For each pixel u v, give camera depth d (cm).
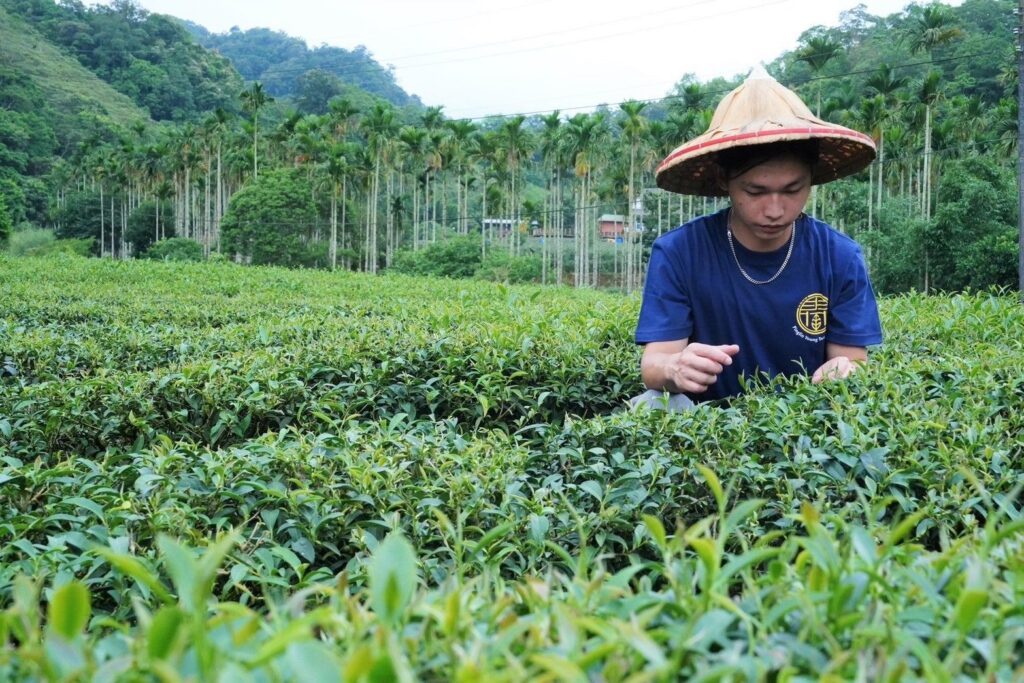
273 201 6006
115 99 12269
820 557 123
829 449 289
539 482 328
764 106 344
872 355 449
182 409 472
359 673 86
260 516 280
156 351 702
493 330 555
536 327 575
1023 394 356
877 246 3509
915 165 4706
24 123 9700
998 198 3183
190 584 98
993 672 106
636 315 623
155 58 13538
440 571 241
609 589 133
